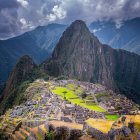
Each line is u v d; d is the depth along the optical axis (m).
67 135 80.00
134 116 69.69
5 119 174.88
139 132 61.84
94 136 71.19
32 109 182.25
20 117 170.12
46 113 160.75
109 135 65.50
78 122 106.69
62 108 170.38
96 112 170.75
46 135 86.94
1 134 145.88
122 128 64.38
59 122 97.12
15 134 138.50
